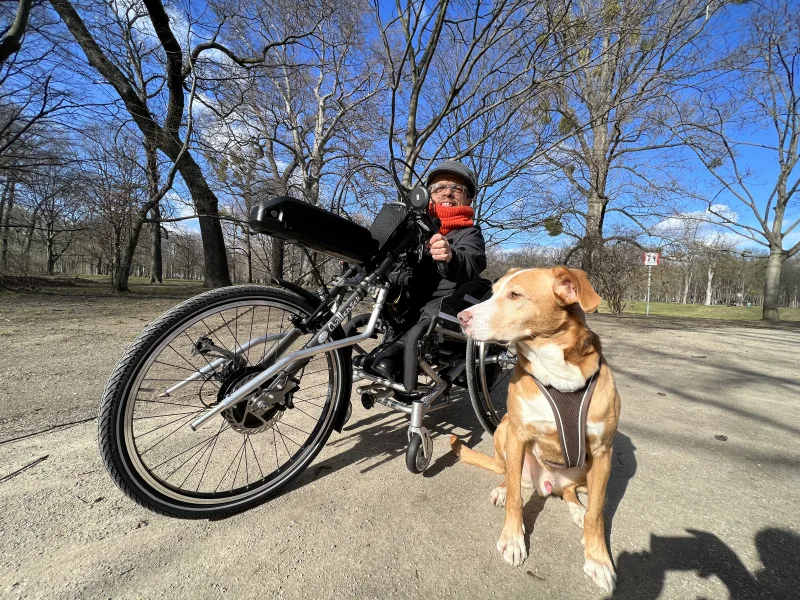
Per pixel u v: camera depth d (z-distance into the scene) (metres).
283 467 1.81
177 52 8.88
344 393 1.97
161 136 9.09
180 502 1.52
